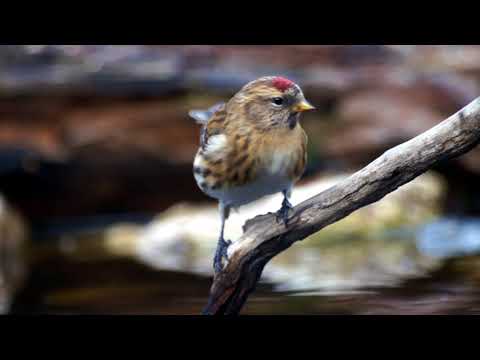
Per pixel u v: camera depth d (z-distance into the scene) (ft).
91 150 46.44
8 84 45.55
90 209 48.01
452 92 48.11
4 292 33.24
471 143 20.17
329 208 21.56
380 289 30.12
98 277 35.60
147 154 46.98
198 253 40.09
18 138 45.80
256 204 42.22
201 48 50.65
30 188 47.03
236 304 22.79
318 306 27.71
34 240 46.24
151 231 43.91
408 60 52.42
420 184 44.06
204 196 48.37
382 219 41.52
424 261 35.37
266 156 23.49
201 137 25.05
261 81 23.62
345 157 47.19
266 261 22.39
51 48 48.91
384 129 47.03
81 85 46.01
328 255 37.47
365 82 48.60
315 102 48.01
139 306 29.48
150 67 48.52
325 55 51.93
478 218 43.24
